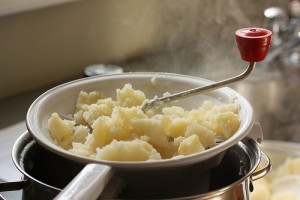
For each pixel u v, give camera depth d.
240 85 1.39
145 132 0.67
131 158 0.62
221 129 0.69
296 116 1.44
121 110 0.67
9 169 0.88
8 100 1.18
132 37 1.39
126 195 0.63
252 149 0.70
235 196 0.63
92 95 0.76
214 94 0.75
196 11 1.47
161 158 0.66
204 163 0.63
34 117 0.68
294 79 1.43
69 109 0.75
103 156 0.62
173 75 0.79
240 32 0.69
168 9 1.43
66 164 0.66
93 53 1.34
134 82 0.79
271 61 1.47
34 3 1.18
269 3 1.63
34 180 0.61
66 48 1.28
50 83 1.27
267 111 1.43
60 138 0.69
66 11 1.25
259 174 0.70
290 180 1.21
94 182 0.56
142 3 1.38
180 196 0.64
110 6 1.33
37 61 1.24
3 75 1.19
